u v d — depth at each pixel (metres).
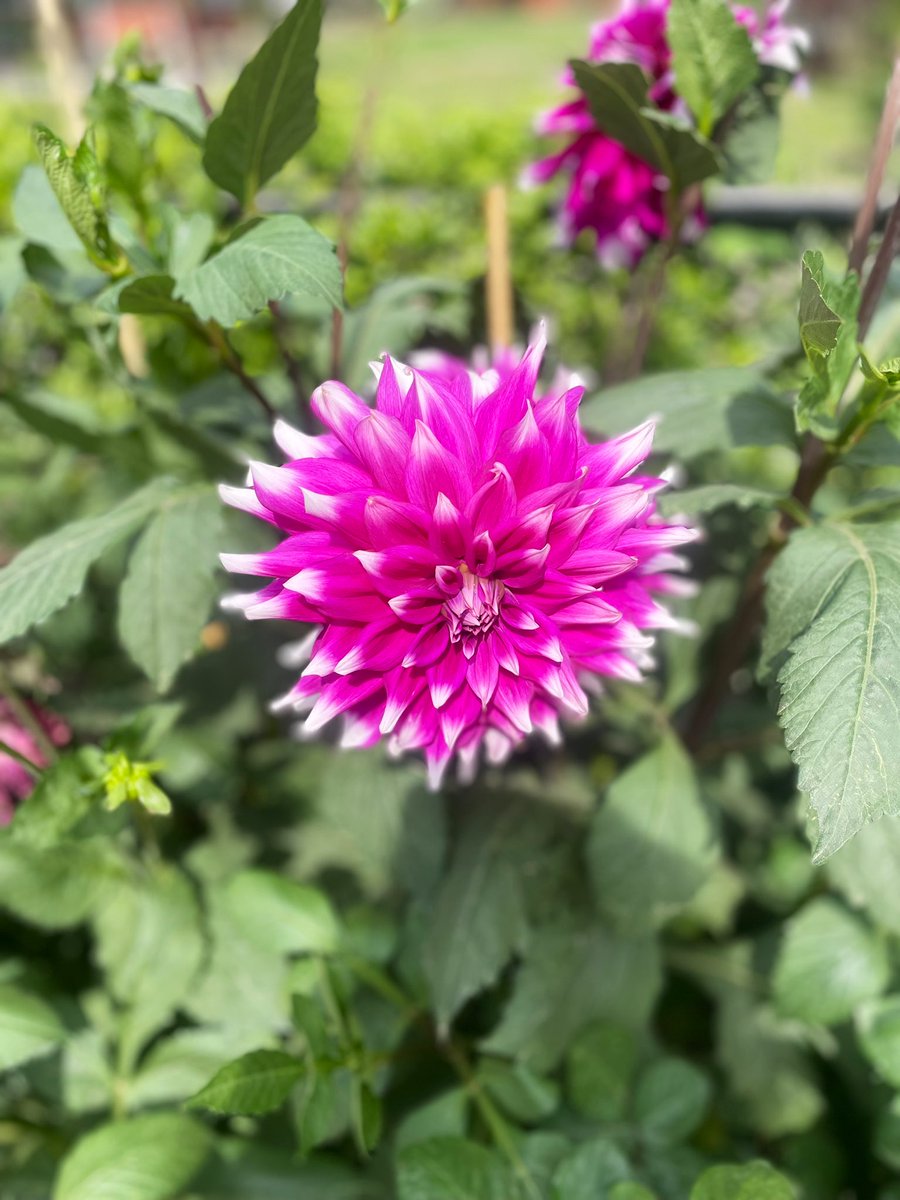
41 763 0.48
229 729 0.56
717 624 0.54
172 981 0.45
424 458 0.28
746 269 0.88
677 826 0.44
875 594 0.30
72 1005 0.48
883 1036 0.43
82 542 0.37
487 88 3.87
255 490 0.29
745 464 0.86
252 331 0.68
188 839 0.55
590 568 0.29
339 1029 0.38
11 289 0.50
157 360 0.58
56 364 0.78
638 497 0.29
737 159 0.47
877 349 0.41
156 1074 0.44
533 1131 0.42
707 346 0.92
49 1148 0.44
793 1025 0.51
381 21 0.42
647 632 0.50
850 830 0.27
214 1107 0.32
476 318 0.59
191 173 0.78
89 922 0.53
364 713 0.32
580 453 0.31
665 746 0.46
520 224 0.85
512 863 0.45
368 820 0.48
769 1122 0.49
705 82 0.40
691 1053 0.55
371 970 0.44
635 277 0.67
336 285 0.32
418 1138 0.40
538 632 0.29
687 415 0.41
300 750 0.59
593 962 0.46
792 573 0.33
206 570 0.38
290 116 0.36
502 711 0.30
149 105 0.39
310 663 0.29
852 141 2.38
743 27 0.38
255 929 0.43
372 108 0.44
